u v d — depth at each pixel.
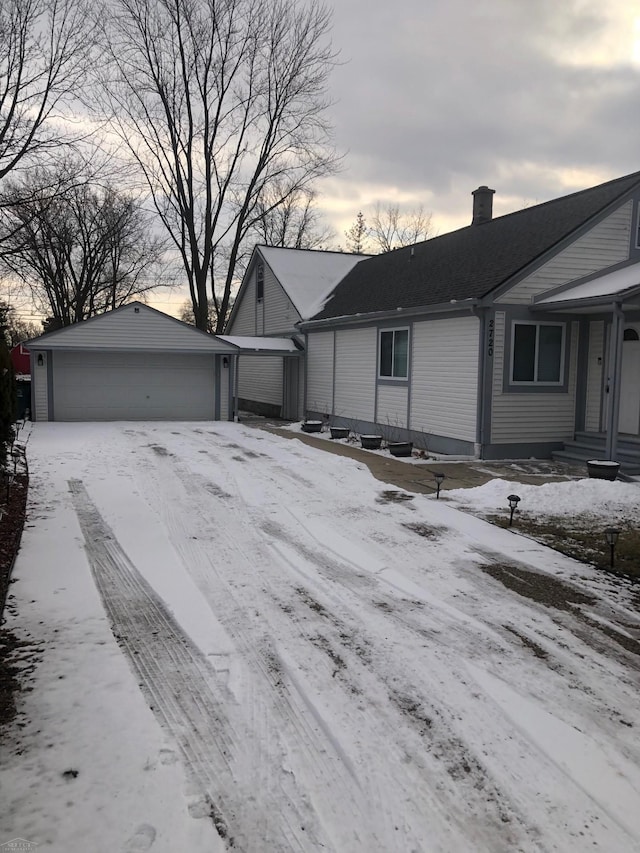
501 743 3.47
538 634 4.86
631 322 12.58
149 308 20.09
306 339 21.44
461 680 4.14
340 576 6.05
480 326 13.04
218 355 21.19
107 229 34.88
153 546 6.84
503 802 3.00
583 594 5.71
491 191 19.14
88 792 2.97
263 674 4.16
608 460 11.23
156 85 27.33
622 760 3.34
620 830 2.83
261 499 9.15
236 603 5.34
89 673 4.10
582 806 2.99
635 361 12.79
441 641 4.70
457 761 3.31
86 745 3.34
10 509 8.06
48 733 3.44
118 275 38.41
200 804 2.92
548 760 3.33
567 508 8.77
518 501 8.26
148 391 20.70
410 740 3.48
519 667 4.33
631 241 13.94
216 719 3.62
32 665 4.19
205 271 29.53
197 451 13.68
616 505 8.91
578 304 11.75
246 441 15.62
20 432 16.52
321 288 23.62
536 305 12.91
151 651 4.44
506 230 16.33
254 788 3.05
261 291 25.91
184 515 8.16
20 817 2.80
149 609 5.18
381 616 5.13
